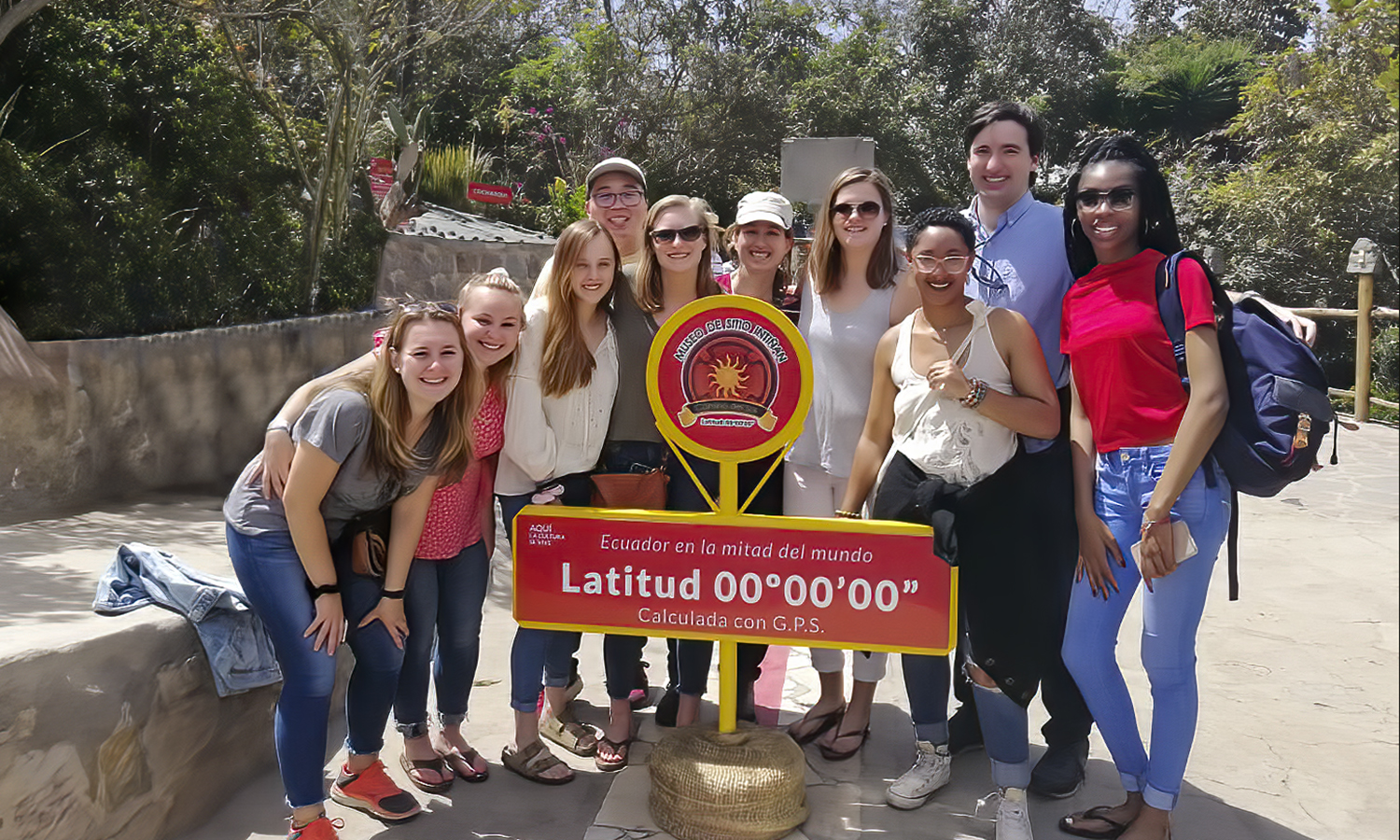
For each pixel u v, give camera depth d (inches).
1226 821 120.2
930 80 861.8
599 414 127.1
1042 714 157.9
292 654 107.9
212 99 320.5
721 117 846.5
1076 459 115.3
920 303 127.3
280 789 127.3
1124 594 111.4
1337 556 228.2
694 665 138.0
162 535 184.7
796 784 116.3
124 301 268.5
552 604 117.9
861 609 110.8
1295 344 102.6
